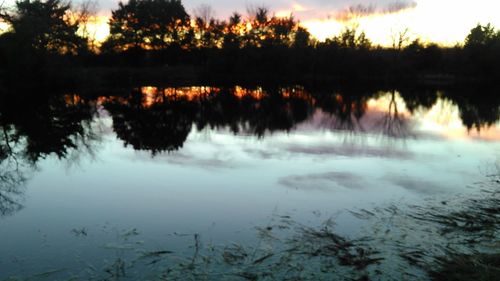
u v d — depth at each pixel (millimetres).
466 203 11031
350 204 11086
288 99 43688
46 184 13375
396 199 11453
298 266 7648
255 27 74562
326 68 71250
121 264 7789
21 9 40844
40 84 41750
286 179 13531
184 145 19609
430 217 10016
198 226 9703
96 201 11625
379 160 16141
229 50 69312
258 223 9820
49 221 10125
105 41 71250
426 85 65688
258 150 18219
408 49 75750
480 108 36719
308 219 10039
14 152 18516
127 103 38219
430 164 15516
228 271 7500
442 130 24094
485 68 70500
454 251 8172
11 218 10352
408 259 7855
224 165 15500
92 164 16000
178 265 7727
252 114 31609
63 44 46031
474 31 84500
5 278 7320
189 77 68000
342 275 7348
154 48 73438
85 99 40156
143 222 10008
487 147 18875
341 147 18781
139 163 16000
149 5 71625
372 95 49938
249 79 70438
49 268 7699
